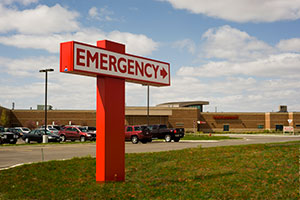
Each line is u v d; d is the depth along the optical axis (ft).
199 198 26.91
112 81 32.12
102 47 32.07
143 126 100.63
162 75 37.63
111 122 31.65
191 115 226.99
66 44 29.27
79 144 91.97
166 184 31.53
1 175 35.99
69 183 32.19
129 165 42.27
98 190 28.81
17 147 80.18
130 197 27.12
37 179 34.12
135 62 34.42
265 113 242.58
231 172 36.58
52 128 137.08
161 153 54.44
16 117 211.61
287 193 28.25
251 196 27.45
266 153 50.26
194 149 60.75
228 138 119.96
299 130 231.50
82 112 215.51
